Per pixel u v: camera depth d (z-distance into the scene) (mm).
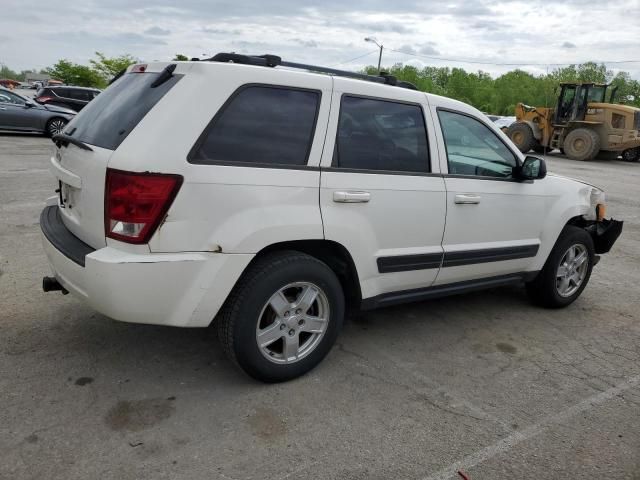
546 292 5027
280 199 3195
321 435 2994
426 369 3822
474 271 4340
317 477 2672
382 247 3711
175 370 3561
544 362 4055
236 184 3057
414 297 4090
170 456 2748
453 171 4102
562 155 25047
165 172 2873
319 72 3785
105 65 53344
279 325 3385
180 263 2953
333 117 3461
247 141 3152
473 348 4215
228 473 2656
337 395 3400
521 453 2955
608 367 4035
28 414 3000
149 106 3068
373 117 3678
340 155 3484
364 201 3520
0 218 6875
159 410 3121
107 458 2703
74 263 3064
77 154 3285
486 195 4242
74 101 21156
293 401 3299
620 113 21859
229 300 3219
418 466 2801
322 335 3574
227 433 2955
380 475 2717
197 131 2986
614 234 5398
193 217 2955
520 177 4504
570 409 3422
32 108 16547
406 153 3834
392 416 3219
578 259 5199
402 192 3723
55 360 3578
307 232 3297
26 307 4316
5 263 5246
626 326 4863
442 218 3980
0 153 12570
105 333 3988
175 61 3311
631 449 3051
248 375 3387
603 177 16766
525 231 4633
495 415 3303
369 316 4703
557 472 2824
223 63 3172
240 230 3064
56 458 2678
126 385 3352
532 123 23797
